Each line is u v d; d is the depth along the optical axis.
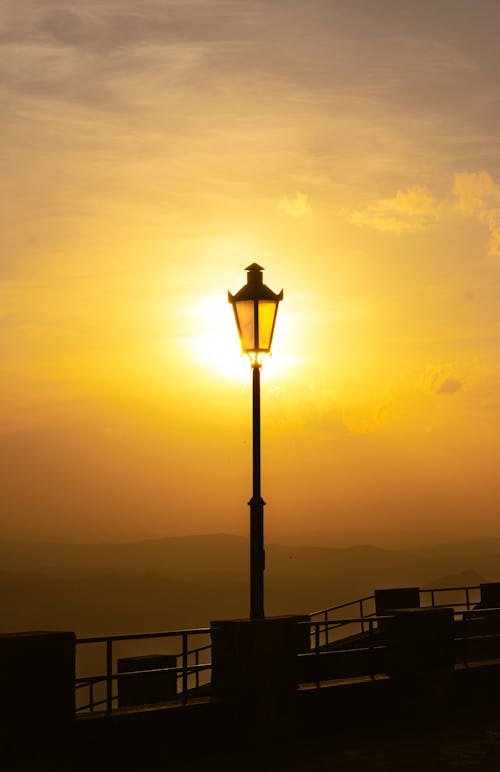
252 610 13.30
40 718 9.84
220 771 10.82
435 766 10.97
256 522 13.58
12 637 9.88
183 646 11.99
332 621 13.75
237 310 14.19
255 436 13.84
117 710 11.21
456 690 15.09
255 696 12.26
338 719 13.42
